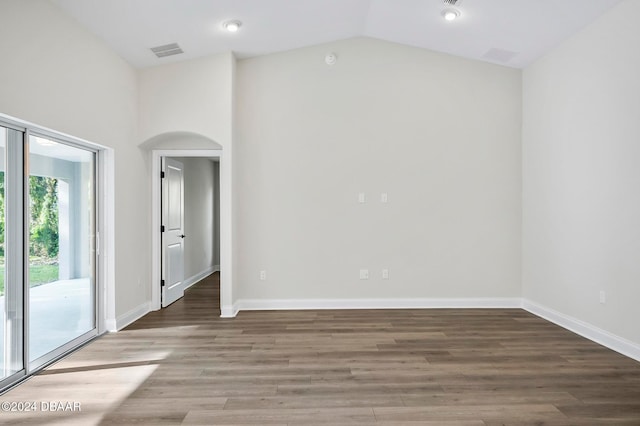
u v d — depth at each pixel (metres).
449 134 5.26
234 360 3.37
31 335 3.23
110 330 4.25
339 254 5.24
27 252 3.10
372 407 2.53
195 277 7.31
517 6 3.95
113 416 2.43
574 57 4.20
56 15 3.32
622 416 2.42
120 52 4.38
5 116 2.78
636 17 3.39
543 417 2.41
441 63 5.27
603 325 3.79
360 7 4.45
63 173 3.68
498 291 5.27
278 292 5.23
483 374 3.06
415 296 5.25
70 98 3.50
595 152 3.88
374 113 5.26
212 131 4.87
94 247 4.20
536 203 4.93
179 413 2.46
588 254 3.99
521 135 5.28
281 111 5.23
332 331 4.21
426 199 5.25
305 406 2.55
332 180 5.24
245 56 5.14
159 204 5.31
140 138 4.88
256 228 5.22
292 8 4.23
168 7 3.79
